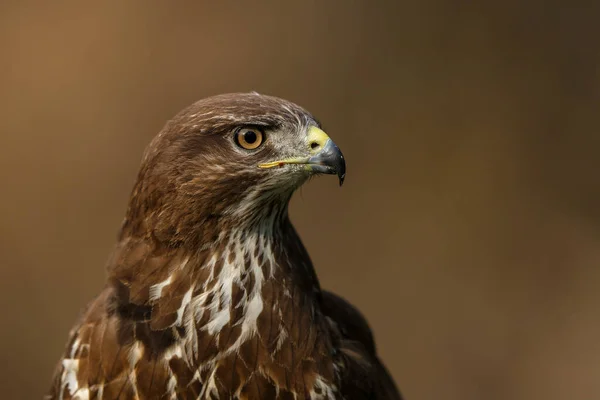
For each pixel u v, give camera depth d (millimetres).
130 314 6609
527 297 16906
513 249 17031
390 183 16969
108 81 16875
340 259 16516
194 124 6652
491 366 16438
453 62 17484
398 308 16469
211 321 6543
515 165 17312
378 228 16719
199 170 6586
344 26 17359
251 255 6660
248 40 17156
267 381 6594
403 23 17453
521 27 17641
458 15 17531
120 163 16719
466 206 16984
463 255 16828
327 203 16625
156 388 6520
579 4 17688
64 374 6730
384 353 16328
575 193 17453
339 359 6980
